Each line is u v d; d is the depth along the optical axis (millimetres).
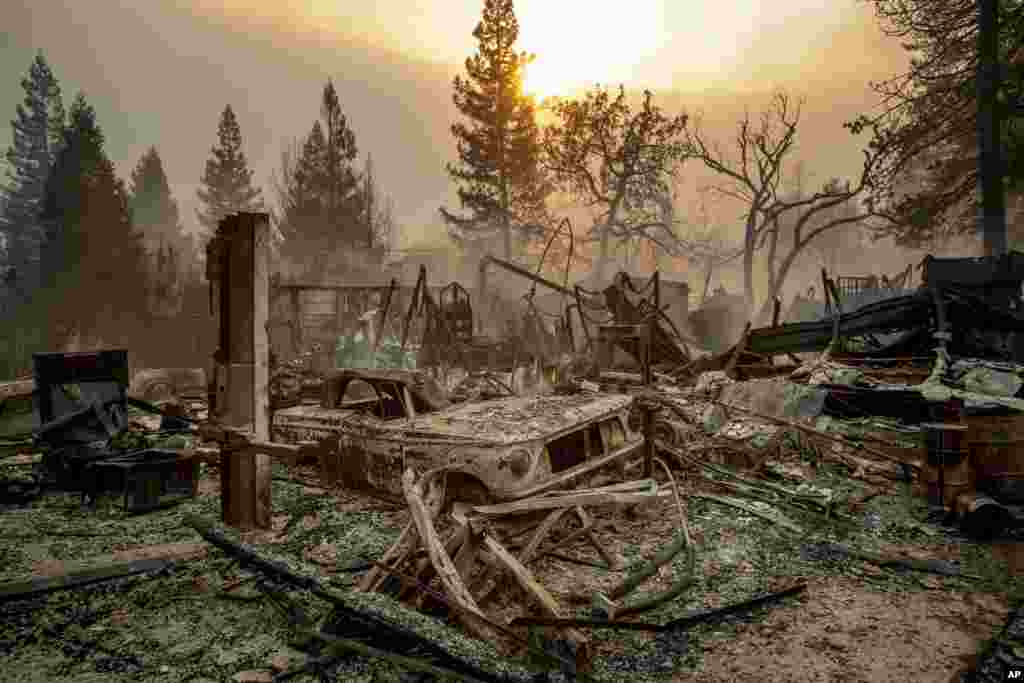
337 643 3797
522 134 44875
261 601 4590
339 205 53688
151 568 5156
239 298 6121
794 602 4590
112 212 38531
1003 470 6172
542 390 14703
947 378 10312
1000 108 24938
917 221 28891
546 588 4820
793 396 10328
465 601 3830
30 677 3619
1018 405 7621
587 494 4918
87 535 6070
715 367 15602
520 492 5316
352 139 54594
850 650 3904
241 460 6098
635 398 8781
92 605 4562
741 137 42031
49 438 8070
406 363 15969
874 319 13672
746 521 6336
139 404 10023
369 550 5551
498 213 45719
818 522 6305
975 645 3963
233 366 6094
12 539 5941
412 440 6059
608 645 3992
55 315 34781
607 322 17109
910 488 7551
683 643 4012
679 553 5500
